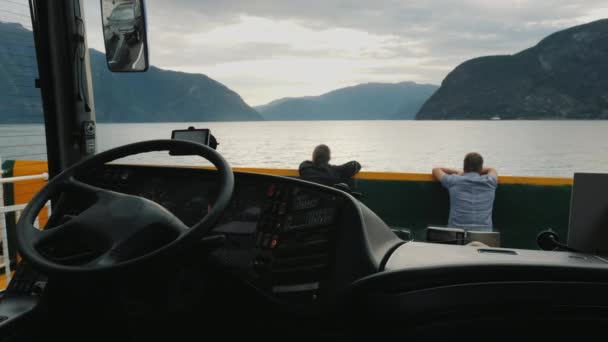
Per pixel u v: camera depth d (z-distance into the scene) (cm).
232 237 147
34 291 147
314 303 134
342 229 134
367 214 140
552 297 115
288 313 138
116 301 124
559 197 504
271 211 145
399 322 117
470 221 475
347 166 506
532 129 14562
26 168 485
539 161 4872
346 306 124
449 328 117
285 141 7781
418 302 116
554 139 9394
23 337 137
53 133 294
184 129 286
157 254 98
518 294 116
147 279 127
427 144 8256
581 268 115
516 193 515
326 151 505
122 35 245
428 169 4269
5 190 472
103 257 101
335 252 133
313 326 137
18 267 153
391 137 11481
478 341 117
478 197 473
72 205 150
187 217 152
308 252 138
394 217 545
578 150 6406
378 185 545
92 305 127
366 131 16788
